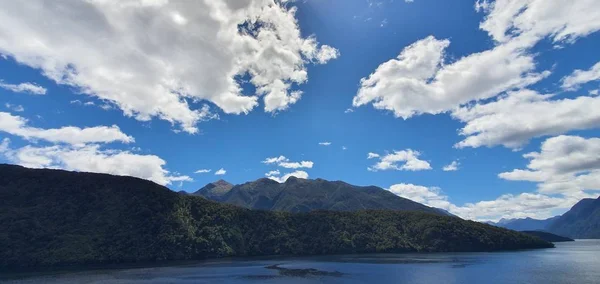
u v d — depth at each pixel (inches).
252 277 6668.3
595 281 6082.7
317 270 7711.6
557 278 6407.5
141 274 7160.4
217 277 6688.0
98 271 7696.9
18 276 7047.2
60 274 7249.0
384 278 6471.5
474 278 6417.3
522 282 5994.1
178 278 6574.8
